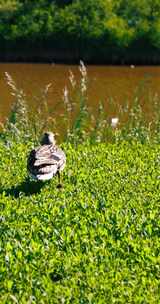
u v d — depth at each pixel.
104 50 77.56
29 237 16.33
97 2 79.38
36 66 71.25
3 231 16.64
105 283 14.34
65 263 15.09
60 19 78.25
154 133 29.44
